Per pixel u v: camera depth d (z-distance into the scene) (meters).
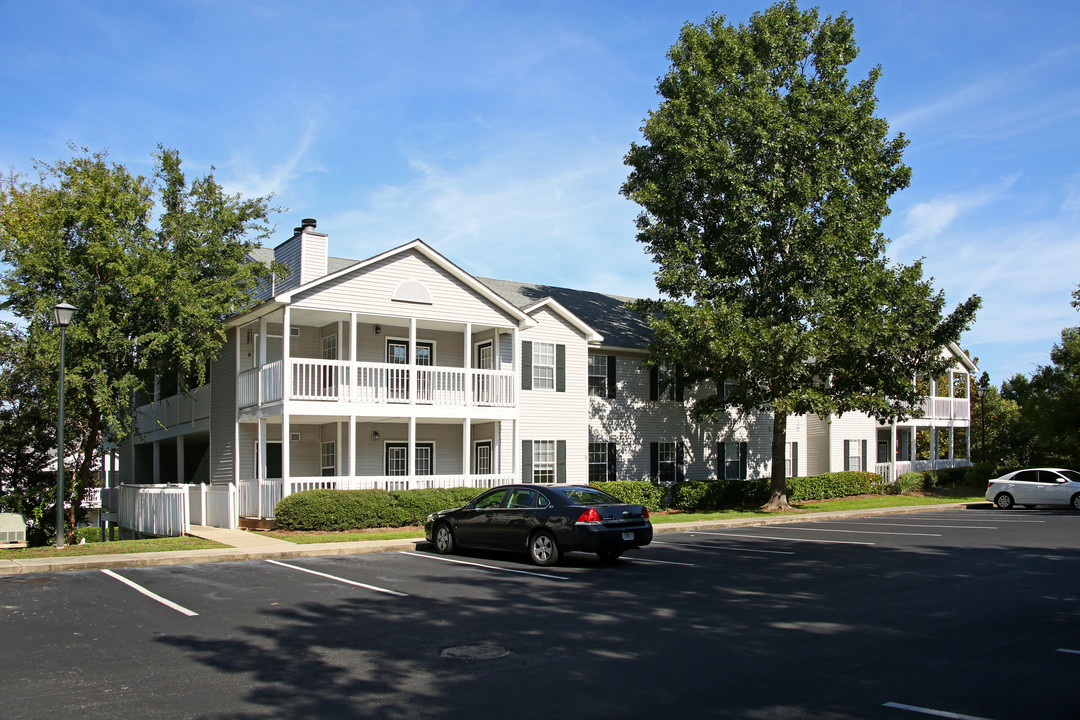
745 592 11.88
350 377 22.02
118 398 21.34
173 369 23.86
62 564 14.26
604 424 29.53
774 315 25.94
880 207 26.14
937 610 10.49
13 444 27.70
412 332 23.14
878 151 26.67
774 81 26.84
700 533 21.08
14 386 24.98
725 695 6.84
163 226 23.30
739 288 26.14
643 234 27.48
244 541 17.77
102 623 9.80
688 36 26.92
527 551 14.98
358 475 24.42
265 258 28.75
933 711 6.42
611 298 35.44
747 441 34.16
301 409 21.05
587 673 7.54
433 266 23.69
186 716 6.39
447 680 7.34
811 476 35.25
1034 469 31.00
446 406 23.41
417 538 18.27
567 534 14.40
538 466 27.02
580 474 27.95
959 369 43.81
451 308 23.88
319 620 9.96
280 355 24.89
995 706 6.54
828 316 24.19
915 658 8.05
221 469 25.11
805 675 7.45
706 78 26.03
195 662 8.00
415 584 12.66
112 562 14.63
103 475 40.59
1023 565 14.77
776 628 9.44
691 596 11.56
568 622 9.80
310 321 24.02
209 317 22.45
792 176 25.42
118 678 7.44
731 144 26.28
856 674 7.48
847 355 24.25
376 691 7.02
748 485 30.20
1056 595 11.62
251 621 9.91
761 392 26.19
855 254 25.80
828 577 13.33
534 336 27.34
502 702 6.69
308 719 6.31
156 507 23.34
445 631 9.33
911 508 29.31
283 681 7.33
